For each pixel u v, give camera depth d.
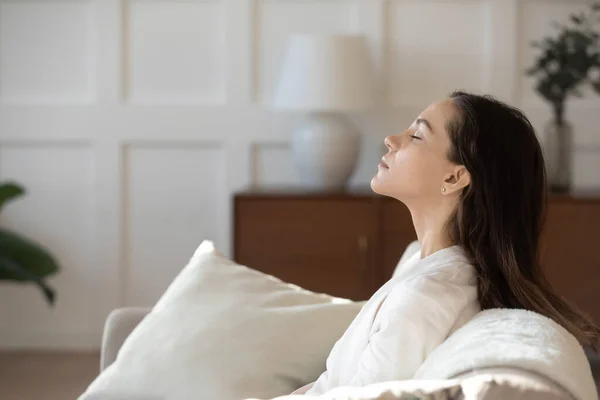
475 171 1.83
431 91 4.68
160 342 2.22
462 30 4.66
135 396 2.14
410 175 1.90
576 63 4.18
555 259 4.09
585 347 4.59
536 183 1.86
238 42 4.66
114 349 2.48
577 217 4.07
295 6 4.66
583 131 4.69
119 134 4.72
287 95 4.28
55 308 4.82
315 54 4.22
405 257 2.30
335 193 4.17
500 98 4.66
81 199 4.78
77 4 4.69
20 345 4.83
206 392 2.11
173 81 4.71
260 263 4.17
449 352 1.56
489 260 1.82
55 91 4.74
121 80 4.70
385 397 1.38
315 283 4.17
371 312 1.85
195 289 2.35
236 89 4.69
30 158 4.77
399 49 4.66
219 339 2.19
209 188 4.75
